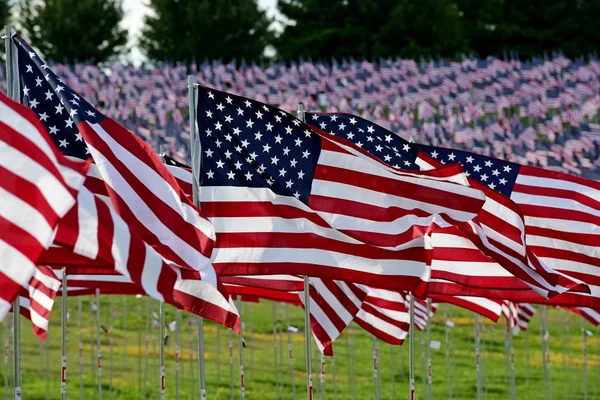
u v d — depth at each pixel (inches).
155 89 4862.2
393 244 1224.2
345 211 1229.1
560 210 1530.5
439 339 3240.7
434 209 1242.0
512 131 4128.9
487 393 2536.9
